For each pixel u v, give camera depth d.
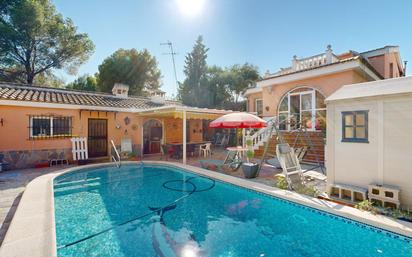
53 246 3.47
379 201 5.11
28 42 23.72
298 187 6.82
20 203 5.39
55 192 7.59
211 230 4.89
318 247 4.19
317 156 10.13
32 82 25.75
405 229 3.99
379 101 5.26
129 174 10.28
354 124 5.77
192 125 19.14
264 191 6.74
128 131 14.45
